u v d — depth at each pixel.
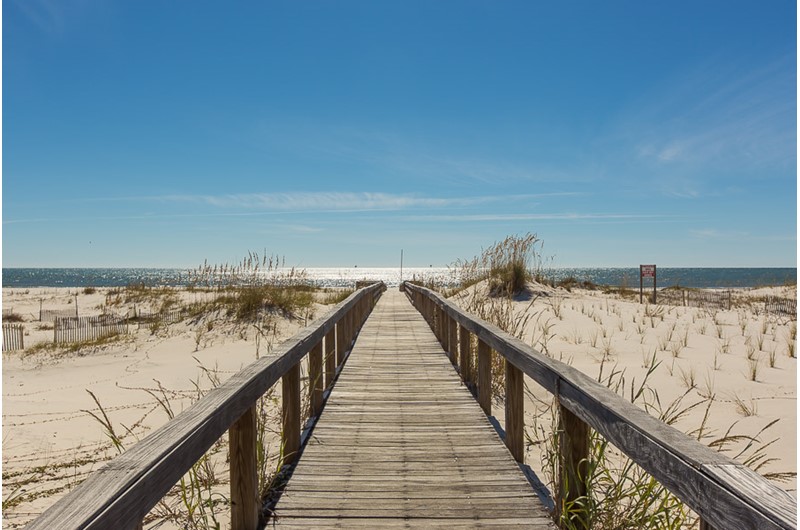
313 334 4.73
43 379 9.52
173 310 17.64
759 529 1.35
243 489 2.91
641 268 19.39
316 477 3.76
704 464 1.63
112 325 15.89
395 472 3.86
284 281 16.94
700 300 20.08
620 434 2.21
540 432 5.30
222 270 18.75
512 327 8.53
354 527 3.05
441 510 3.27
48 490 4.33
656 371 7.97
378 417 5.23
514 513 3.23
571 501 2.87
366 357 8.52
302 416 5.36
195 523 3.12
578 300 17.03
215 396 2.48
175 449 1.89
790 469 4.31
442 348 9.42
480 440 4.55
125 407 7.20
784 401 6.31
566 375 2.90
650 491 2.84
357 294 10.52
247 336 13.05
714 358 8.96
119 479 1.57
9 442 5.64
